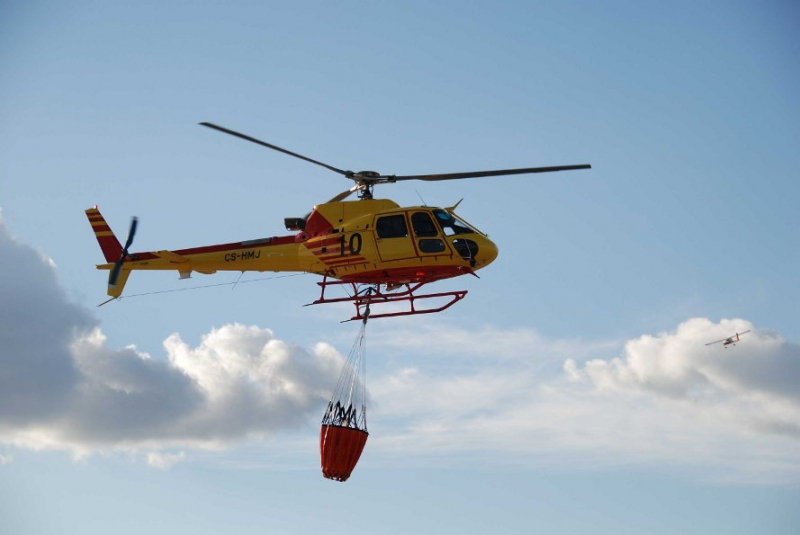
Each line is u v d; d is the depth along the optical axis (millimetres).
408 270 36031
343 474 36812
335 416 36938
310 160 36812
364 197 38000
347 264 36656
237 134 35219
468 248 35812
